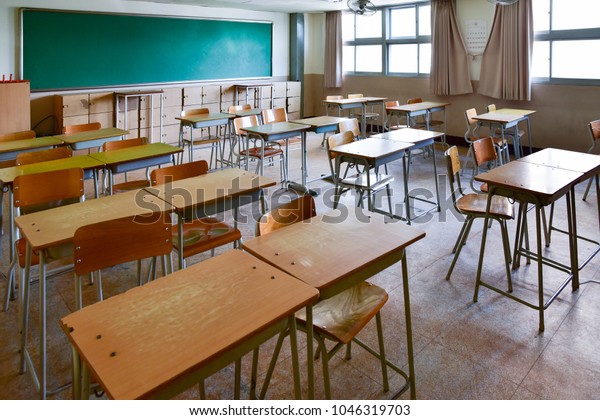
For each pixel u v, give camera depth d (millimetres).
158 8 7941
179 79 8414
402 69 8859
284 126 5148
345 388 2086
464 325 2588
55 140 4289
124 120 7559
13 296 2902
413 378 1993
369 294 2016
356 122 5211
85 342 1209
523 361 2275
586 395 2035
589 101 6418
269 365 2098
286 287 1483
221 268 1617
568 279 2850
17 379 2186
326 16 9625
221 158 6234
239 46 9203
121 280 3150
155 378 1076
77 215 2266
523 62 6852
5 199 4738
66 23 6977
